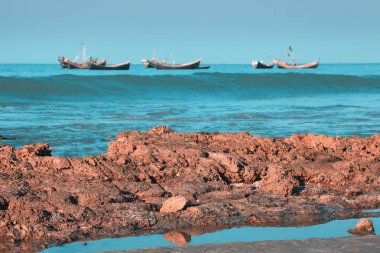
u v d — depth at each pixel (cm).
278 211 2762
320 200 2958
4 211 2539
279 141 3734
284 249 2262
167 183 3120
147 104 9238
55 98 10112
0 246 2333
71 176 3041
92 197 2750
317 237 2491
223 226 2608
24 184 2861
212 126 6047
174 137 3788
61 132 5394
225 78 13050
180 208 2681
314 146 3812
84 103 9238
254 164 3316
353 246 2291
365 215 2797
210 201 2869
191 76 12675
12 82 10494
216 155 3375
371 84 14538
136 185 2950
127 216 2612
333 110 8225
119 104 9156
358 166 3378
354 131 5791
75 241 2405
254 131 5694
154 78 12125
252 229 2586
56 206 2634
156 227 2559
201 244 2325
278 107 8775
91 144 4728
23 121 6300
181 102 9875
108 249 2336
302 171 3275
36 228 2442
